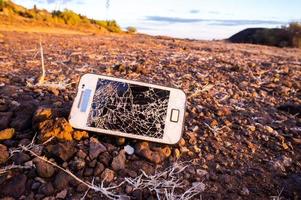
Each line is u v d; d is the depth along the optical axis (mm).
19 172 213
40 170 211
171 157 247
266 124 330
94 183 215
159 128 244
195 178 231
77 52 688
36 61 553
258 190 227
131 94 247
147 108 246
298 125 334
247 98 417
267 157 267
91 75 247
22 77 428
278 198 220
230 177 236
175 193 216
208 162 250
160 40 1360
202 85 453
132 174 225
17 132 251
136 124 243
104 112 242
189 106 353
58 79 427
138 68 501
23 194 202
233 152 267
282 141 292
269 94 445
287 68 629
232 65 621
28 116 265
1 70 468
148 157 238
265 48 1477
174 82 458
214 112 343
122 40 1158
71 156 226
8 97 327
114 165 227
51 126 237
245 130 307
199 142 275
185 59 659
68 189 208
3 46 725
